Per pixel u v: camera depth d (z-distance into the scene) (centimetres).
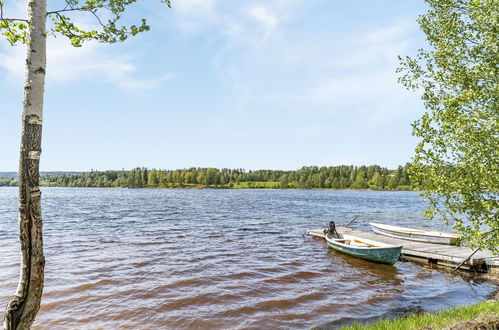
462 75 820
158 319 1117
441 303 1316
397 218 4425
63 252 2073
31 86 449
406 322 946
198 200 8250
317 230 2925
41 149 461
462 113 783
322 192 14888
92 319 1108
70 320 1098
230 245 2391
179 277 1573
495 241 736
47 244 2336
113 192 14188
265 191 16100
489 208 702
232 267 1781
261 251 2209
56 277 1539
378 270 1795
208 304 1255
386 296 1389
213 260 1923
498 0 755
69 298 1287
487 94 773
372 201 8281
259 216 4456
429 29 909
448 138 762
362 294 1407
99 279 1520
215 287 1445
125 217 4175
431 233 2452
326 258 2048
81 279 1516
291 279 1597
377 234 2811
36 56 452
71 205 6334
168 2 541
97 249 2175
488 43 786
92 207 5838
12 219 3919
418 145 812
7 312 443
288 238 2741
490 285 1567
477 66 805
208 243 2448
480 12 796
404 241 2402
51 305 1217
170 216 4338
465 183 739
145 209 5434
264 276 1628
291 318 1145
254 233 2969
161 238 2622
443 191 774
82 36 539
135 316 1137
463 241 812
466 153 768
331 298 1348
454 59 848
